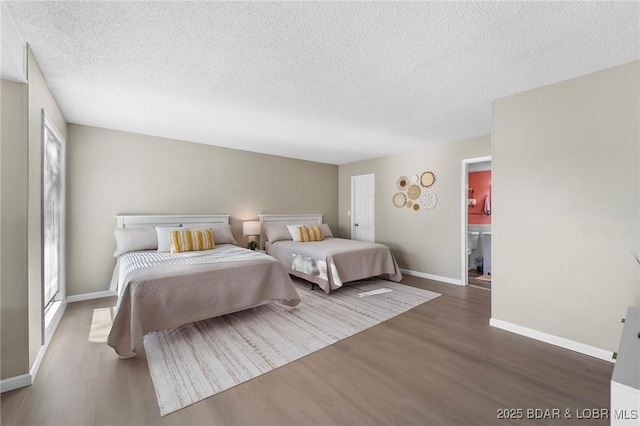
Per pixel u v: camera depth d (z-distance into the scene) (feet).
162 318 7.52
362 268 13.50
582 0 4.58
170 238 11.43
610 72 6.76
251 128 11.95
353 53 6.26
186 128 11.93
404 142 14.30
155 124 11.36
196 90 8.18
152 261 9.26
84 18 5.08
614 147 6.70
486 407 5.19
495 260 8.79
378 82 7.66
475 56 6.34
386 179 17.62
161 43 5.88
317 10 4.89
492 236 8.86
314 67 6.88
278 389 5.70
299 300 10.18
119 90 8.14
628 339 3.92
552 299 7.66
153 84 7.79
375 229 18.28
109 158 11.95
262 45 5.96
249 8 4.83
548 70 6.93
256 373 6.25
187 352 7.16
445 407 5.19
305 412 5.06
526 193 8.11
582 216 7.17
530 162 8.04
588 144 7.07
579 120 7.20
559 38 5.63
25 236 5.80
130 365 6.53
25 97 5.88
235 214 15.81
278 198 17.67
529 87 7.91
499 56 6.34
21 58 5.50
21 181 5.79
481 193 17.61
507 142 8.50
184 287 7.98
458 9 4.83
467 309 10.47
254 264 9.53
